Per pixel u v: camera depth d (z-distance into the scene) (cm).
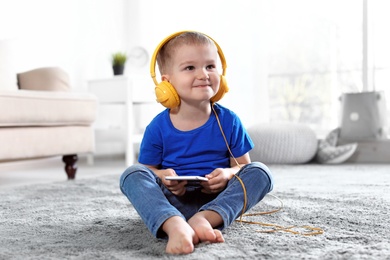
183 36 117
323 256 89
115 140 424
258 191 112
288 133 302
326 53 345
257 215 133
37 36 363
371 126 311
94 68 408
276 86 364
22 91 221
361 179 219
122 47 432
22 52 352
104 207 153
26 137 224
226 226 106
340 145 321
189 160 123
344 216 128
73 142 248
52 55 374
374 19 324
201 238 98
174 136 121
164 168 127
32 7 360
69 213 144
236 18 372
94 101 257
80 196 181
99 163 375
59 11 380
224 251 93
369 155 314
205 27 386
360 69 331
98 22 411
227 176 114
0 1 338
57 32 378
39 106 226
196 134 121
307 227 115
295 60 356
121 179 114
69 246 102
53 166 367
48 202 168
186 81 114
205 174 122
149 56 420
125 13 434
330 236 106
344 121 321
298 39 354
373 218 125
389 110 325
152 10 418
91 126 261
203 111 121
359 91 332
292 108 359
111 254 94
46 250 99
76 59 393
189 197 124
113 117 422
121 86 340
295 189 186
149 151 125
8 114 212
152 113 418
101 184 217
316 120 351
